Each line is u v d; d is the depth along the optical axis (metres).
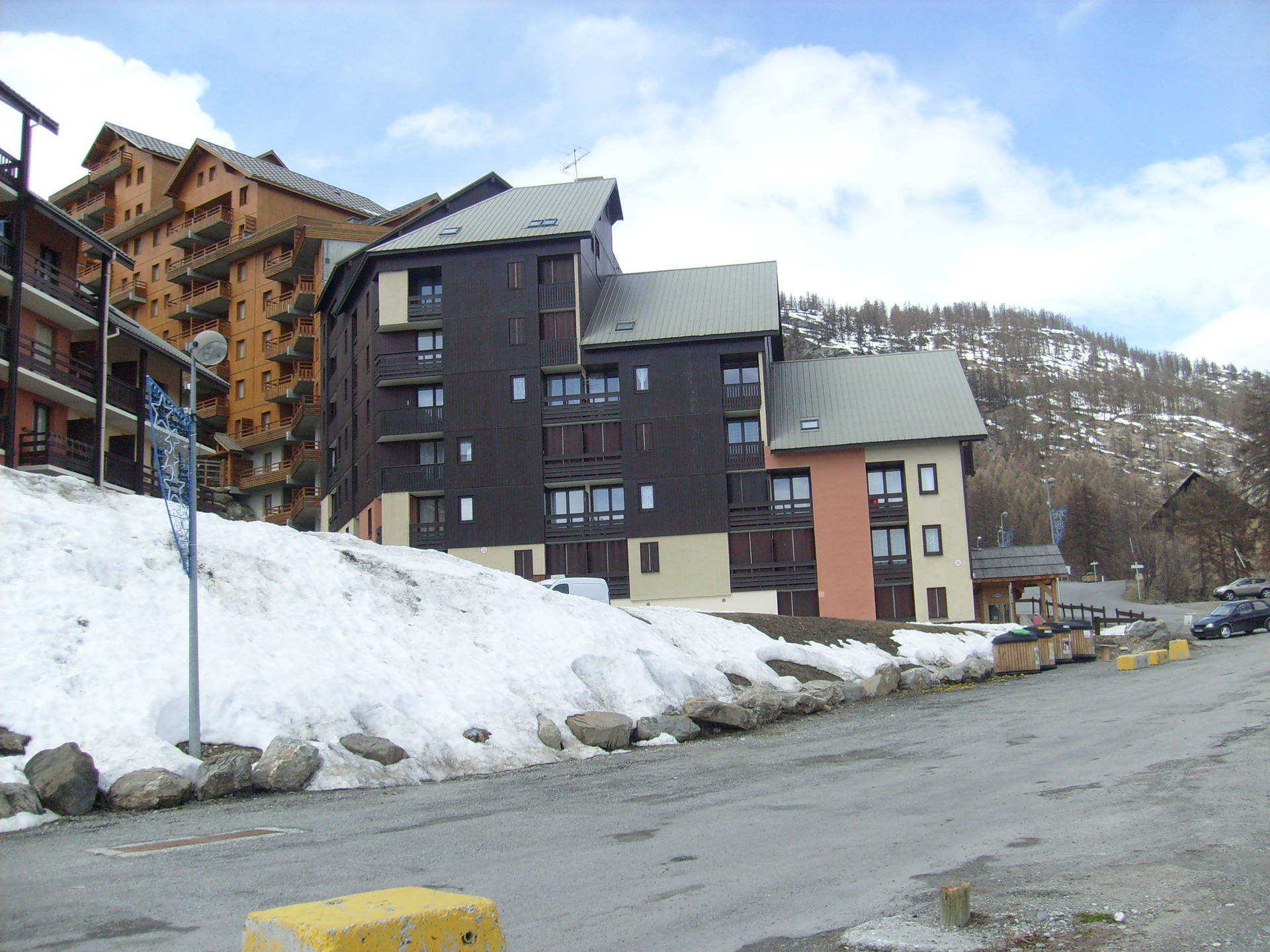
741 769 16.38
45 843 11.95
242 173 80.88
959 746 17.36
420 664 20.92
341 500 62.88
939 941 7.06
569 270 54.19
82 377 38.84
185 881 9.55
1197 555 101.19
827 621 36.56
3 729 14.95
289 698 17.73
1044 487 154.12
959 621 50.97
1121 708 21.09
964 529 51.59
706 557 52.59
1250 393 94.81
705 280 58.56
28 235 37.12
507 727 19.42
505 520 52.88
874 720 22.64
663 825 11.76
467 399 53.69
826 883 8.77
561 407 53.97
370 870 9.81
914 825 11.02
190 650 16.12
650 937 7.41
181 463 16.88
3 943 7.66
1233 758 13.83
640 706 22.27
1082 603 89.31
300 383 74.25
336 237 72.62
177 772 14.94
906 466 52.50
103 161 96.31
